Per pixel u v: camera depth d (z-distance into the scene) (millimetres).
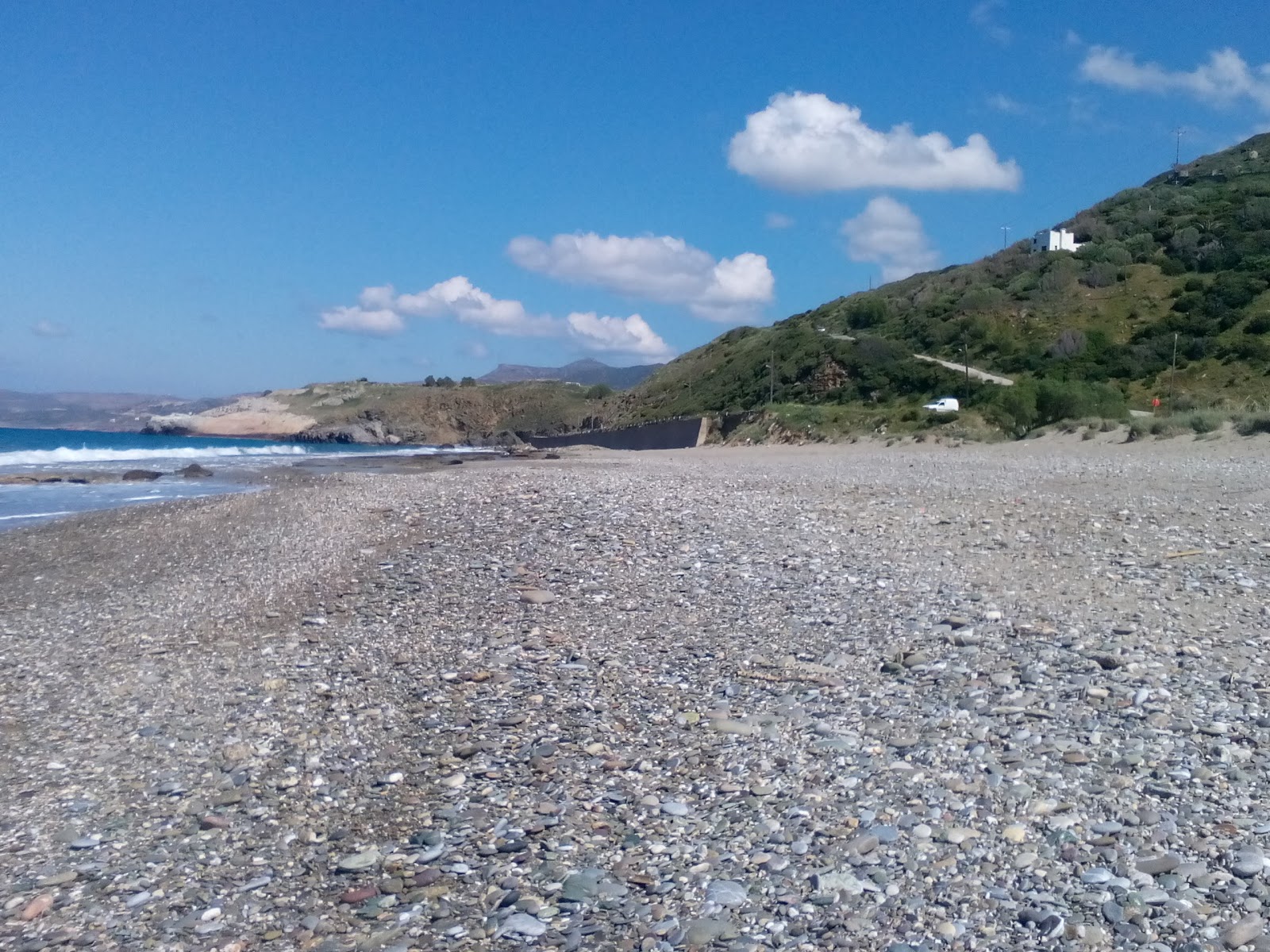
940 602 10320
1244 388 42312
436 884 5559
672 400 88625
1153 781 5855
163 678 9695
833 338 75062
